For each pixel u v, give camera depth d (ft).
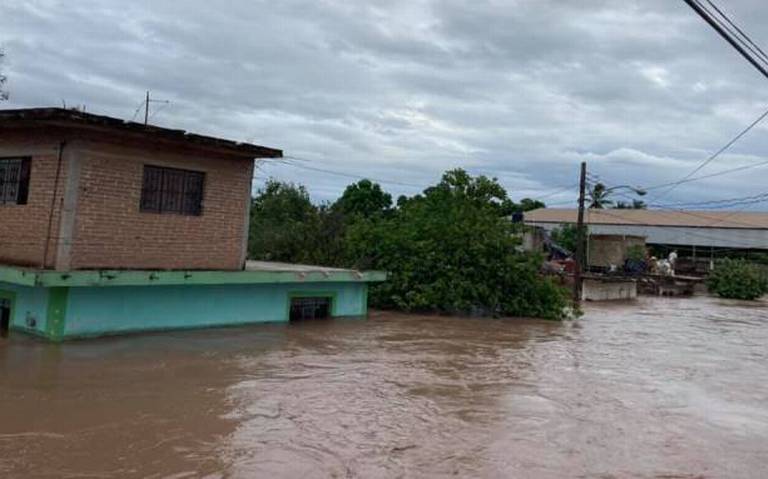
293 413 27.40
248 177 49.73
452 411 29.14
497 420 28.07
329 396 30.50
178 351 38.42
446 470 21.80
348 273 57.26
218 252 47.67
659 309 96.63
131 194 42.09
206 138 44.01
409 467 21.88
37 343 37.81
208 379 32.40
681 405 32.60
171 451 22.16
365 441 24.29
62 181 39.29
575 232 162.81
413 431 25.88
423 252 66.80
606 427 27.86
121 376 31.86
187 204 45.83
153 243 43.32
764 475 23.09
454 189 73.31
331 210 78.84
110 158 40.86
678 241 176.65
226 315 48.47
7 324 42.57
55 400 27.30
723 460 24.45
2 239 42.39
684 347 54.19
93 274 38.60
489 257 68.03
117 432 23.82
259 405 28.30
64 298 38.50
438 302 65.82
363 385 33.09
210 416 26.32
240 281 47.39
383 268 67.67
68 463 20.65
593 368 41.55
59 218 39.09
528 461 23.08
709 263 160.45
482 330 56.85
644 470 22.90
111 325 41.09
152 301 43.45
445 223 68.49
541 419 28.50
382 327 54.49
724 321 80.64
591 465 23.08
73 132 39.14
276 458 21.94
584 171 99.86
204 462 21.30
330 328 52.01
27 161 41.75
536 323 65.31
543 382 36.27
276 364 36.96
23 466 20.16
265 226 84.43
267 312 51.65
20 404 26.48
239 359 37.60
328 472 20.99
